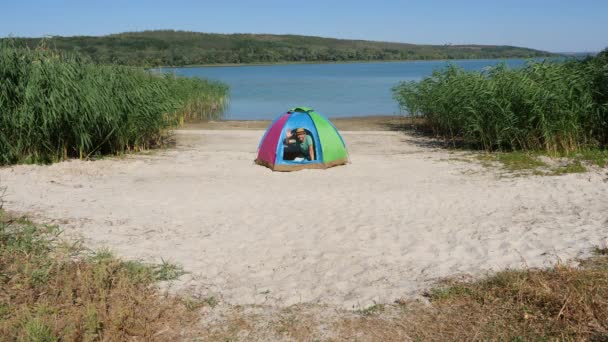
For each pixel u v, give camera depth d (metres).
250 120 28.41
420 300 5.38
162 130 17.47
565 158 13.55
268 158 13.33
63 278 5.82
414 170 13.06
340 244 7.32
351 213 8.95
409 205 9.47
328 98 41.88
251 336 4.80
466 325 4.84
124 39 148.50
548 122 14.25
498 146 15.82
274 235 7.78
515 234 7.44
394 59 193.88
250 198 10.07
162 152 15.55
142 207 9.27
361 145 18.05
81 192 10.27
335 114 30.72
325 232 7.88
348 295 5.61
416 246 7.13
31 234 7.23
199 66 145.25
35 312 5.07
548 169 12.52
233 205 9.55
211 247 7.22
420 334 4.74
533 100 14.34
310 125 13.63
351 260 6.68
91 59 15.48
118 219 8.45
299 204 9.62
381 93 46.31
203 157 14.80
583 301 4.96
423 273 6.14
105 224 8.12
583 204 9.16
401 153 16.11
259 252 7.05
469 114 16.23
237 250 7.12
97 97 13.36
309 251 7.07
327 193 10.51
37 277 5.80
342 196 10.22
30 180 10.98
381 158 14.90
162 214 8.86
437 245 7.14
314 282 5.99
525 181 11.34
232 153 15.62
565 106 14.21
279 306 5.38
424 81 22.53
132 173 12.38
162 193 10.39
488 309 5.09
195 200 9.88
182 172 12.67
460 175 12.37
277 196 10.25
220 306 5.39
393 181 11.73
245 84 60.03
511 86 15.30
